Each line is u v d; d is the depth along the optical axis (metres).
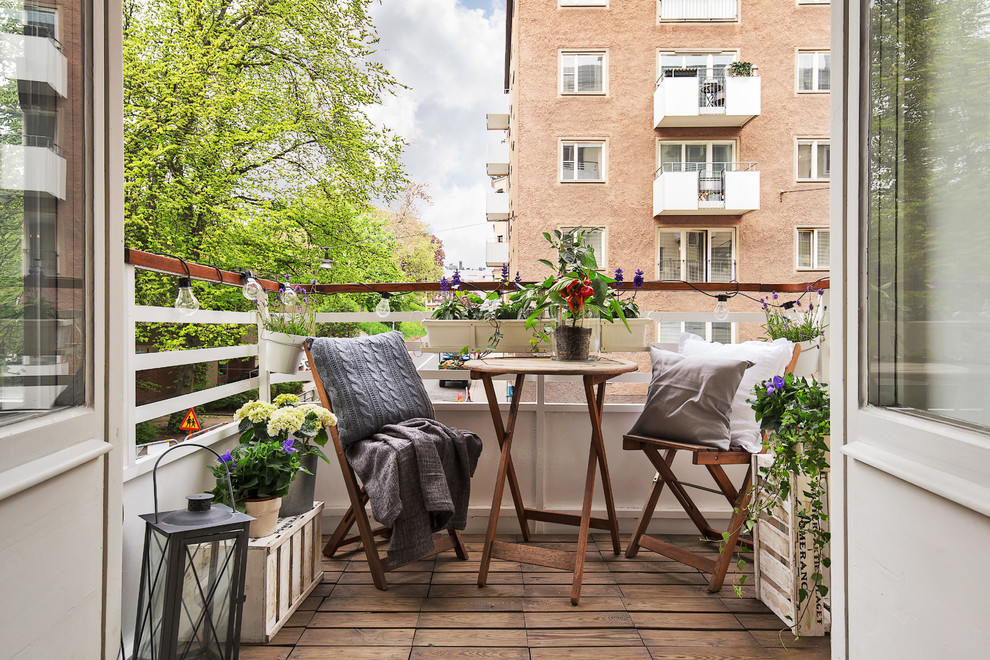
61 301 1.00
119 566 1.15
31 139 0.93
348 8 8.82
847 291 1.23
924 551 0.98
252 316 2.74
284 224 8.49
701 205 10.47
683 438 2.32
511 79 13.21
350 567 2.44
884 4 1.11
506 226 16.50
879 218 1.13
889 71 1.10
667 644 1.84
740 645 1.83
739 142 10.89
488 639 1.86
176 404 2.02
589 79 10.89
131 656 1.54
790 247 10.94
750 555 2.53
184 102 7.95
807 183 10.93
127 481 1.69
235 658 1.48
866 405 1.18
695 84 10.29
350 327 4.62
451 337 2.77
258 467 1.93
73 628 0.99
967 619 0.87
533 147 10.91
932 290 0.99
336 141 8.67
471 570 2.41
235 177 8.27
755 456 2.12
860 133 1.18
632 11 10.83
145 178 7.70
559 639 1.87
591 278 2.60
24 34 0.92
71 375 1.02
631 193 10.91
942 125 0.97
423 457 2.14
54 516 0.94
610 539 2.75
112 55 1.13
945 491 0.90
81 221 1.05
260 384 2.75
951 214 0.95
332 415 2.20
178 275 2.08
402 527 2.10
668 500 2.84
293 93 8.71
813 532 1.84
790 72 10.89
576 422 2.85
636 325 2.74
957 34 0.94
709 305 10.77
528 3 10.87
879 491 1.11
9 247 0.89
